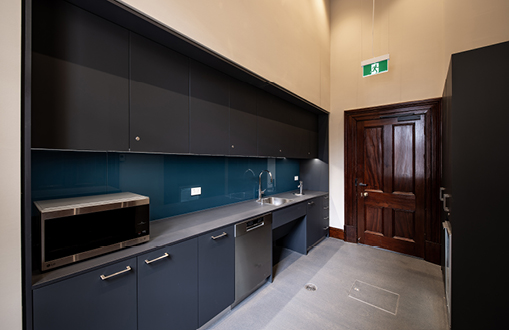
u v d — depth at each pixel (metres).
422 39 2.92
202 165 2.22
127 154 1.64
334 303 1.98
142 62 1.41
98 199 1.28
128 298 1.19
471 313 1.37
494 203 1.32
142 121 1.41
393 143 3.14
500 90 1.32
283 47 2.51
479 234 1.35
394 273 2.52
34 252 1.19
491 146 1.33
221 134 1.96
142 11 1.25
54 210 1.01
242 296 1.94
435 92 2.83
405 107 3.02
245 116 2.23
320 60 3.35
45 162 1.27
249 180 2.84
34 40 1.01
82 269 1.03
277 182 3.38
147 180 1.77
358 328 1.69
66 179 1.35
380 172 3.25
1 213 0.85
